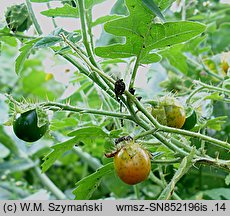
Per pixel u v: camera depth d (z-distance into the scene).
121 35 0.21
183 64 0.34
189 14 0.39
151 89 0.35
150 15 0.20
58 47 0.26
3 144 0.40
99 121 0.33
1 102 0.34
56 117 0.33
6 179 0.42
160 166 0.28
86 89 0.36
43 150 0.40
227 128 0.34
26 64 0.47
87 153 0.41
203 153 0.24
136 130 0.27
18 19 0.26
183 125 0.25
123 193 0.36
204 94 0.28
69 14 0.23
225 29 0.41
